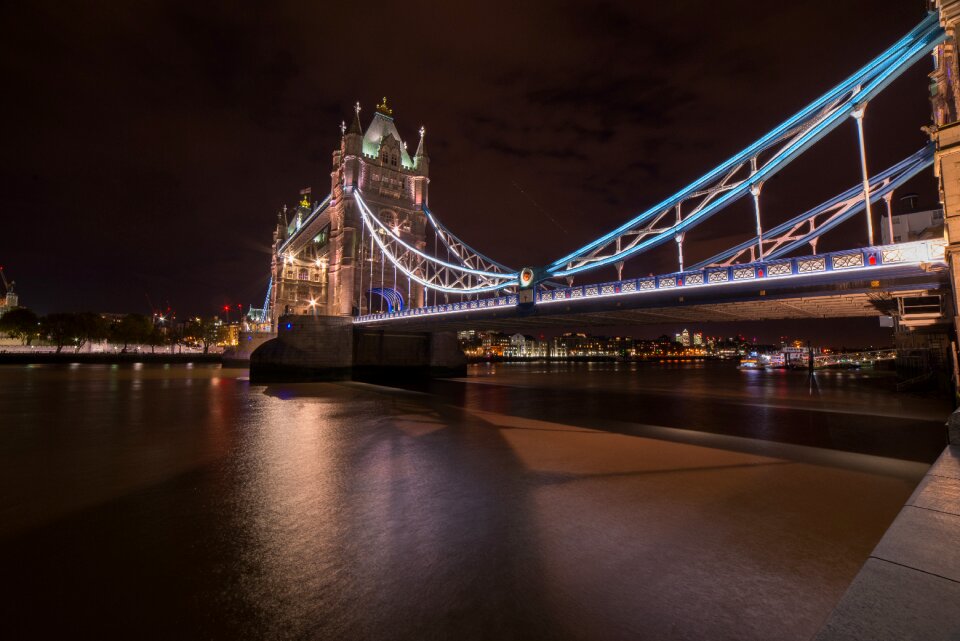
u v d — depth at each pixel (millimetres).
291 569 5809
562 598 5066
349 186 75188
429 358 55656
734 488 9086
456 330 51125
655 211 28359
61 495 8750
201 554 6242
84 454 12227
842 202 23328
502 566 5824
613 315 29906
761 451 12727
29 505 8188
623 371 86375
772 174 22953
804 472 10336
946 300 19188
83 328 83312
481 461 11422
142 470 10578
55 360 78188
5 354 74188
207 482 9609
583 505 8078
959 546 3439
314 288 99000
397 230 78500
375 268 75875
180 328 128875
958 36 10398
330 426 16969
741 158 24234
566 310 30109
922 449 13078
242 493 8859
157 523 7352
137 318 94375
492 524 7219
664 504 8102
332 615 4797
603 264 30234
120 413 20219
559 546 6391
